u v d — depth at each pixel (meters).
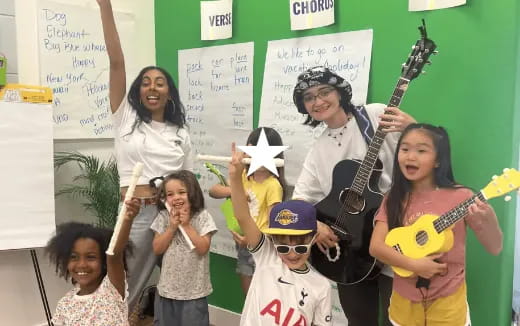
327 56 2.31
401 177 1.64
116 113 2.45
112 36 2.33
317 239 1.91
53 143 2.69
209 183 2.89
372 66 2.17
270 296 1.60
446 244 1.52
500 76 1.83
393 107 1.78
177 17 3.02
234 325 2.85
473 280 1.95
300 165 2.42
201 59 2.90
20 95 2.38
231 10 2.68
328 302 1.60
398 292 1.65
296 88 2.15
